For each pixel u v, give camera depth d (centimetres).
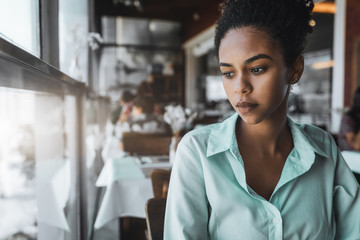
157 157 251
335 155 68
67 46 254
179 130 242
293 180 60
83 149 178
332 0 512
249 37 52
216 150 60
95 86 544
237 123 64
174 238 60
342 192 65
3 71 68
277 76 52
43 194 161
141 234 221
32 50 154
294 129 63
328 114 526
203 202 61
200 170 61
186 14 938
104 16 896
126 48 929
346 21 472
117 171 202
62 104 178
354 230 65
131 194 185
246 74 52
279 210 59
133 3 838
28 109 184
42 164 178
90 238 233
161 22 947
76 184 178
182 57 972
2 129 187
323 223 61
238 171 59
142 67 943
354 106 242
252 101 52
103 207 183
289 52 53
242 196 59
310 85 885
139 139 292
